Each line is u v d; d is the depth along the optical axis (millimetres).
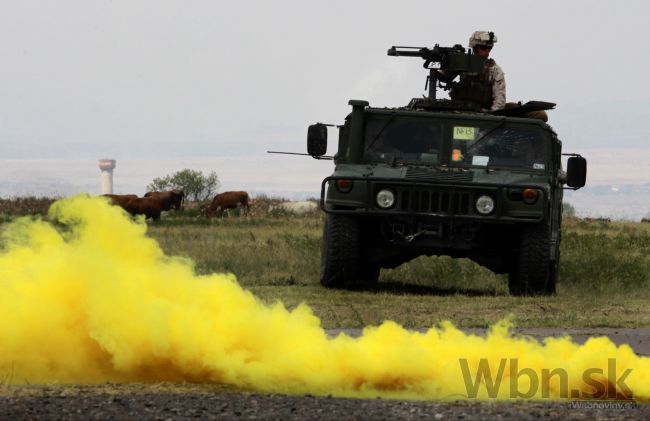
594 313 20875
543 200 24891
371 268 27594
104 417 9797
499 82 27938
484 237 26031
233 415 9984
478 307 21688
